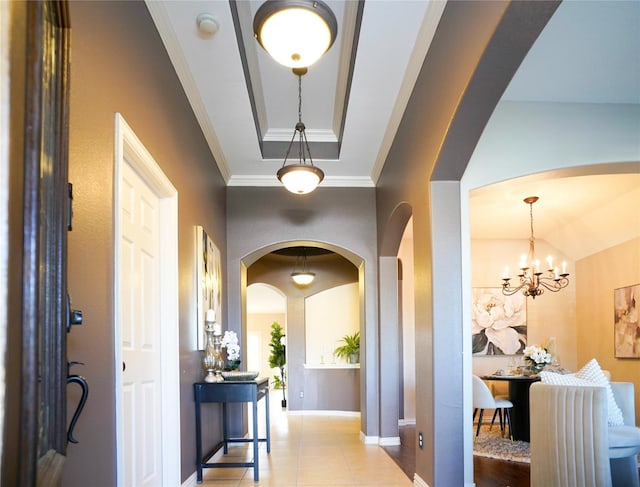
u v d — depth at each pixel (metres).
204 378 4.32
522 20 2.22
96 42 2.06
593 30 3.11
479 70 2.55
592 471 2.80
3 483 0.75
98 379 2.01
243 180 6.06
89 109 1.98
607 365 6.77
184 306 3.69
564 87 3.82
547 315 7.76
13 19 0.81
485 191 4.21
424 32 3.32
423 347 3.76
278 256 8.86
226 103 4.20
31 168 0.87
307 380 8.58
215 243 5.14
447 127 3.07
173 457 3.27
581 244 7.25
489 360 7.71
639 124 4.04
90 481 1.91
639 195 5.74
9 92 0.79
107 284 2.13
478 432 6.12
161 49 3.14
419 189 3.83
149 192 3.13
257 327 16.66
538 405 3.17
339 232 6.05
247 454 5.13
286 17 2.71
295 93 4.75
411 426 6.95
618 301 6.52
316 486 3.95
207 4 2.97
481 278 7.88
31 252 0.86
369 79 3.92
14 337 0.80
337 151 5.62
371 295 5.95
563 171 4.01
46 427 1.11
